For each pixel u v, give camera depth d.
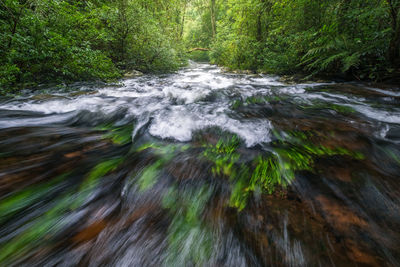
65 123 2.81
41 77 5.00
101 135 2.30
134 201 1.21
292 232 0.94
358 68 5.24
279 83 6.69
